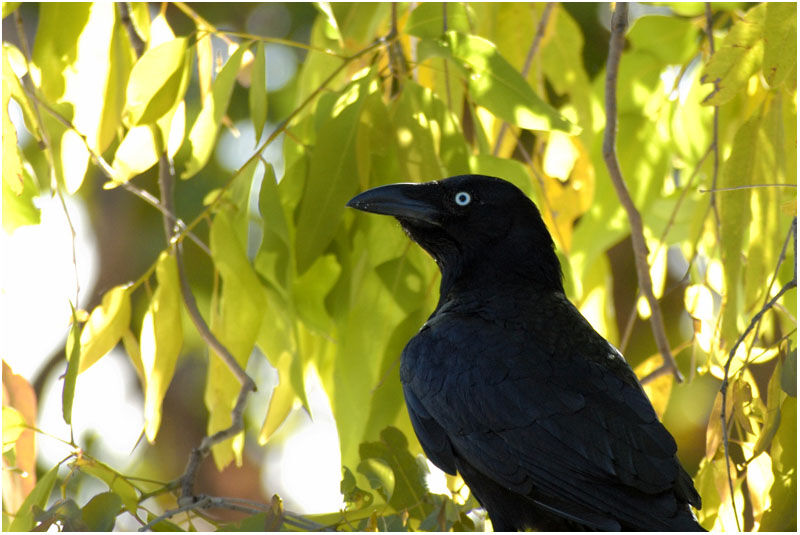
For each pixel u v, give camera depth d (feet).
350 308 35.40
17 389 33.40
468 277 35.88
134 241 65.92
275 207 33.45
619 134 43.50
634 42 43.65
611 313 43.06
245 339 34.19
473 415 31.83
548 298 34.76
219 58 39.24
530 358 32.04
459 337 33.37
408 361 34.09
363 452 30.01
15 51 36.27
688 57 43.45
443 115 35.35
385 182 36.42
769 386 29.04
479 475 32.30
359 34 41.98
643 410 30.60
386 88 37.55
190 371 74.38
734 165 32.91
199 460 31.19
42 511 27.76
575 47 42.60
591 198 41.19
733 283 32.35
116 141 55.16
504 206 35.68
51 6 36.17
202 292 63.05
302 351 37.63
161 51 33.94
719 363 33.63
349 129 33.83
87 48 36.32
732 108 41.09
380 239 36.11
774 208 32.89
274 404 35.76
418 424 33.53
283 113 63.31
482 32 42.91
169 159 35.50
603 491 29.66
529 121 32.14
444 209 35.37
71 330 31.12
